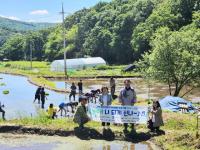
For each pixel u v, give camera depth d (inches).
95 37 6624.0
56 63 4827.8
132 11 6250.0
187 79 1722.4
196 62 1685.5
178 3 5147.6
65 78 3526.1
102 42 6412.4
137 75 3560.5
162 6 5531.5
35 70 4707.2
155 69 1739.7
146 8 6186.0
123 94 1015.6
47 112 1269.7
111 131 987.9
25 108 1604.3
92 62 5216.5
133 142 943.7
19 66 5546.3
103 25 6963.6
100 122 1068.5
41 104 1732.3
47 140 970.7
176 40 1732.3
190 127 996.6
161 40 1761.8
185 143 863.1
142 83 2979.8
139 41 5324.8
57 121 1098.7
